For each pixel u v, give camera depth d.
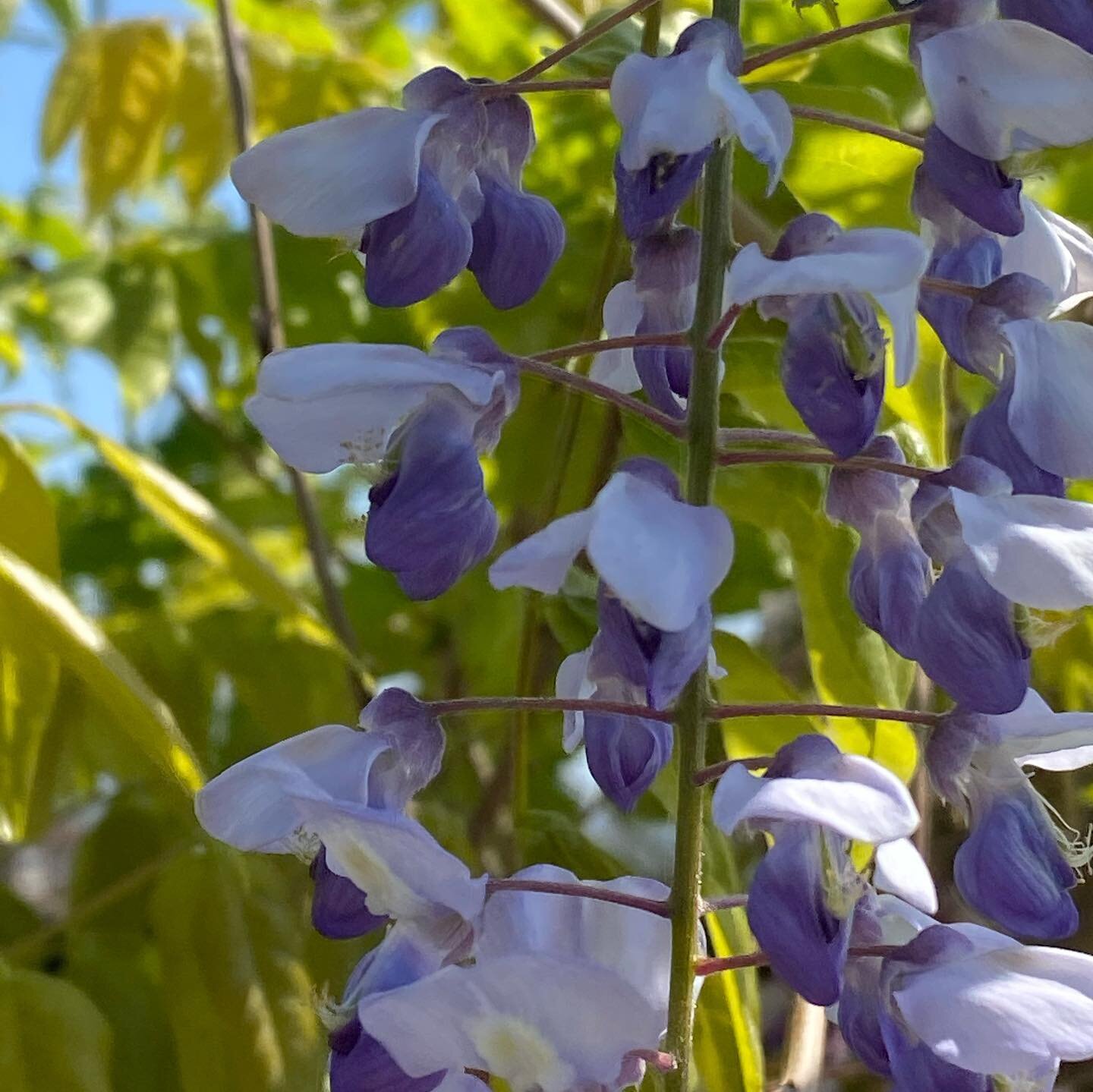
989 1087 0.20
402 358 0.20
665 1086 0.20
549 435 0.30
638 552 0.18
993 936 0.20
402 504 0.19
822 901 0.19
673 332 0.21
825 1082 0.34
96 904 0.28
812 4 0.21
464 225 0.20
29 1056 0.25
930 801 0.28
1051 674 0.31
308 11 0.38
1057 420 0.20
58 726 0.28
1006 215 0.20
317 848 0.20
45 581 0.23
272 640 0.32
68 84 0.34
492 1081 0.23
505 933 0.20
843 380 0.19
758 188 0.25
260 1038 0.26
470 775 0.37
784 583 0.35
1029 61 0.19
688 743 0.20
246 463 0.43
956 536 0.20
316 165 0.20
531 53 0.35
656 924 0.21
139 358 0.35
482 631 0.36
